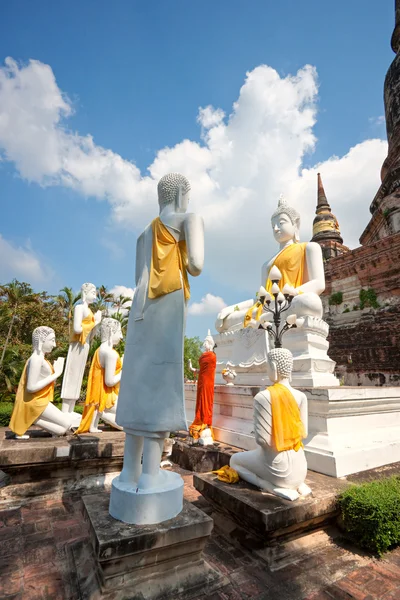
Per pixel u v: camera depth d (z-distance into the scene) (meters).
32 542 3.99
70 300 29.83
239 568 3.47
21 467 5.34
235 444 7.03
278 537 3.66
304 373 6.80
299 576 3.35
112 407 6.91
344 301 14.26
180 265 3.72
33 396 6.19
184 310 3.65
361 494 4.04
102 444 5.84
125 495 3.18
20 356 26.45
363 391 5.80
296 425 4.14
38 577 3.29
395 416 6.61
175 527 3.02
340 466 5.02
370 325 13.07
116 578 2.81
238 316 9.50
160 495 3.18
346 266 14.08
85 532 4.25
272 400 4.16
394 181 15.74
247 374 8.36
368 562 3.62
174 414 3.30
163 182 4.05
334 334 14.15
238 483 4.44
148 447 3.36
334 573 3.42
